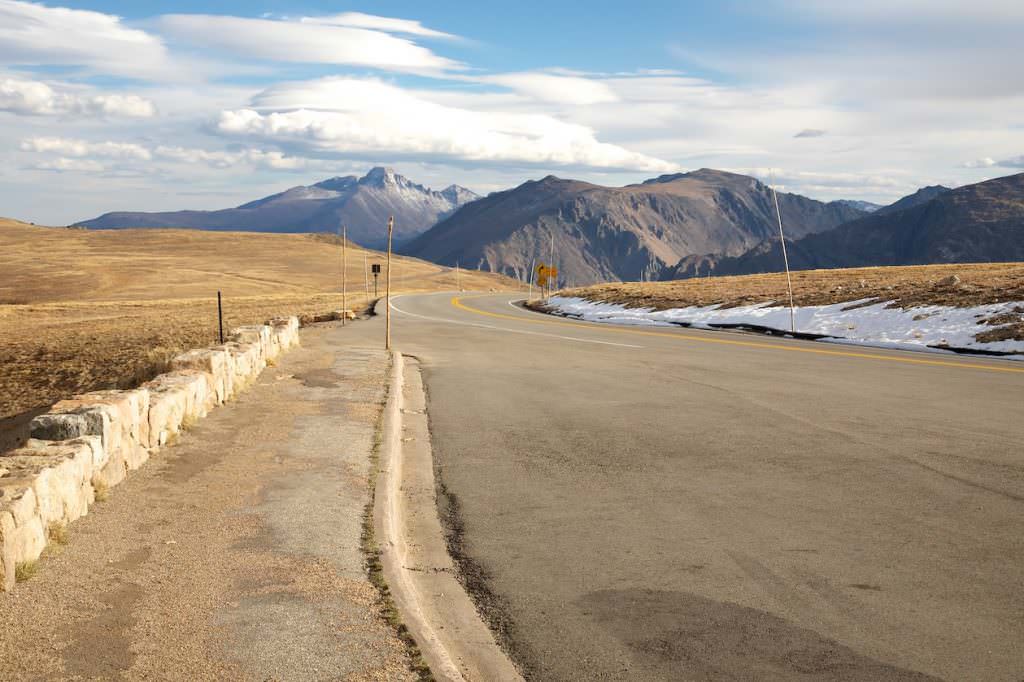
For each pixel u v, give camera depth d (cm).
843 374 1934
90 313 7338
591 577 629
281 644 474
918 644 507
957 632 523
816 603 573
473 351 2558
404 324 4022
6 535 545
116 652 461
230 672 441
